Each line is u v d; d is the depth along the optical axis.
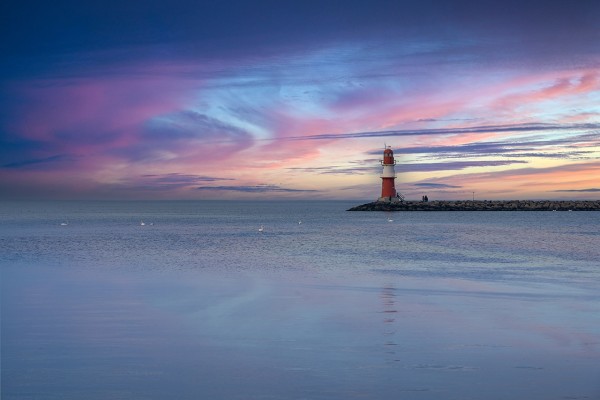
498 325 14.11
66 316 15.24
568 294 19.66
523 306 16.95
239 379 9.84
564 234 60.25
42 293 19.55
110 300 18.03
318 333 13.23
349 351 11.60
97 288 20.91
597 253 38.34
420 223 89.81
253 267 29.38
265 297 18.70
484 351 11.58
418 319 14.90
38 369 10.36
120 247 44.31
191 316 15.27
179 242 50.12
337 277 24.80
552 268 28.95
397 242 49.31
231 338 12.74
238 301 17.86
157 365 10.63
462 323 14.37
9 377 9.92
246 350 11.70
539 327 13.91
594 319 14.93
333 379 9.83
